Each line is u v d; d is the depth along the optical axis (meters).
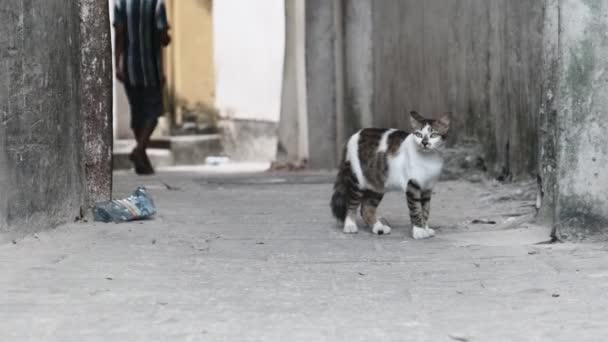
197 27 21.12
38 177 7.09
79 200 8.05
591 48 6.52
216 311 4.60
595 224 6.61
